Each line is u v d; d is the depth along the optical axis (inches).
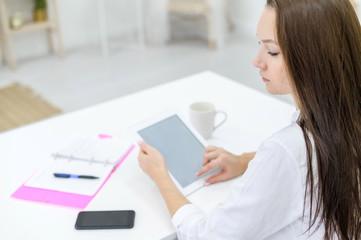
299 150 30.0
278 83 31.6
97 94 132.9
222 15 167.0
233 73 146.3
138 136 47.8
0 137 54.0
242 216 31.8
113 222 39.3
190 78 70.6
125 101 63.1
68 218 40.6
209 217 34.5
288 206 31.6
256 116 58.4
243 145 52.0
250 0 176.4
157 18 171.5
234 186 32.9
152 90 66.5
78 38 174.7
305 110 29.8
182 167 46.4
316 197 31.2
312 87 29.0
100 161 47.9
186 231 36.5
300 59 28.6
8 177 46.5
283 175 30.3
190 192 44.0
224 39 174.6
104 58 162.2
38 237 38.3
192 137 50.0
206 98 63.6
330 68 28.5
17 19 149.9
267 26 30.1
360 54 29.8
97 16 176.1
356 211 32.1
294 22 28.2
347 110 29.5
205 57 161.2
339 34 28.4
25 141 53.1
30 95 132.6
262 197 30.7
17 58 162.2
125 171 47.4
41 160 49.2
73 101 128.6
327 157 29.6
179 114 51.8
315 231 32.5
